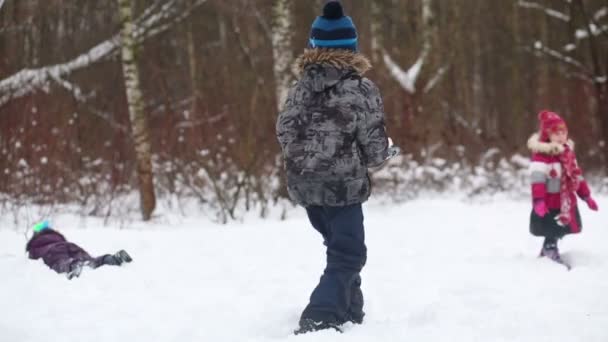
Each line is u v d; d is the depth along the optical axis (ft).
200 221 36.35
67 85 46.98
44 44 50.03
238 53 60.75
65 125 42.55
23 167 37.27
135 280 17.61
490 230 27.12
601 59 64.23
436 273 18.60
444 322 13.29
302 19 58.65
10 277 17.98
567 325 12.59
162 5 55.47
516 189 44.98
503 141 52.24
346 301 12.79
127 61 39.47
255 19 63.00
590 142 54.24
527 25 79.46
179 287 16.90
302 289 16.57
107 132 47.11
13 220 33.37
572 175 19.97
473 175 46.19
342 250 12.87
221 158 39.60
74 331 13.33
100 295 16.15
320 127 12.67
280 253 22.08
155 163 42.78
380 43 53.67
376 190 43.47
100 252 22.58
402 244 24.38
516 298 15.21
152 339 12.76
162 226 34.40
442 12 65.31
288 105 13.07
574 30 60.85
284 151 12.99
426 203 37.01
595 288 15.65
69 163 40.01
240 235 25.79
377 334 12.30
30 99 41.96
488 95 83.56
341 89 12.74
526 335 12.17
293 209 39.09
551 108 63.77
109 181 39.29
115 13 54.29
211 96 48.42
